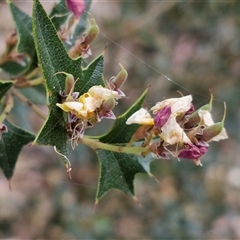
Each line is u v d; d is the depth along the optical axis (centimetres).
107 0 35
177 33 33
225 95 33
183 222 33
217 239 34
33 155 38
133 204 34
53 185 36
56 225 35
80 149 34
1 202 37
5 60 16
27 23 14
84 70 11
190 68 34
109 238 33
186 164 33
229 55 33
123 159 13
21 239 35
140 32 33
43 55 11
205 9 32
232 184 35
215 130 11
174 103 11
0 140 14
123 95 12
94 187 35
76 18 13
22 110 24
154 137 12
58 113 11
